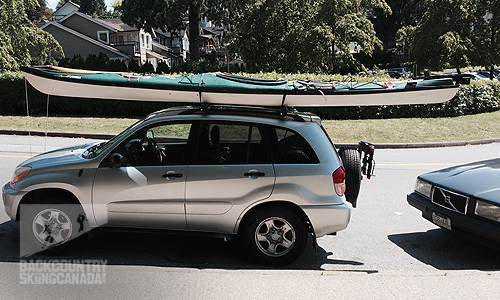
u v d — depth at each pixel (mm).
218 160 4734
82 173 4730
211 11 34875
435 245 5758
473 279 4207
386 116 17844
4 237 5285
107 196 4707
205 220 4723
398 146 14039
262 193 4637
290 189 4629
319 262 5031
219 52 69125
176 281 4082
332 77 16891
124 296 3789
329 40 22516
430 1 29281
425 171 10398
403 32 32688
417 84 4898
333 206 4676
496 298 3828
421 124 16641
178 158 4773
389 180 9438
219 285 3994
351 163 5172
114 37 48969
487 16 29594
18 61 24641
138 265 4648
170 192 4680
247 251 4766
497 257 5410
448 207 5324
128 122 16078
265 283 4031
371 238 5969
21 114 17953
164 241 5461
